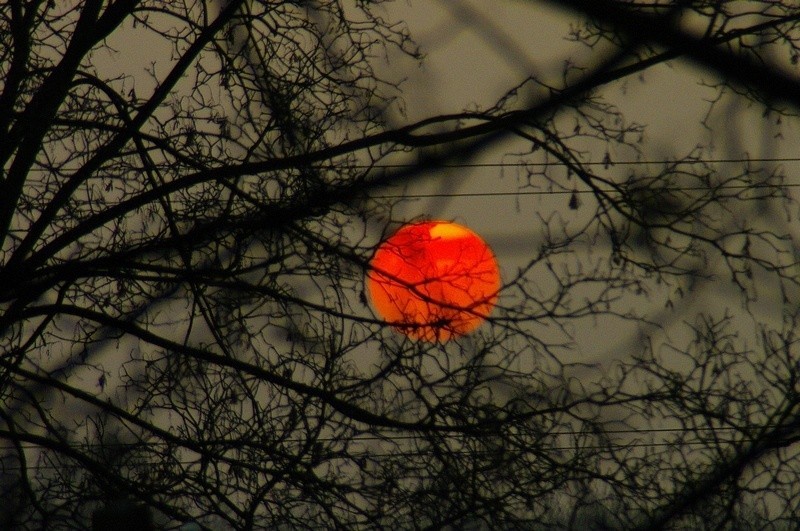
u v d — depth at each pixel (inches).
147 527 856.9
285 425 1129.4
